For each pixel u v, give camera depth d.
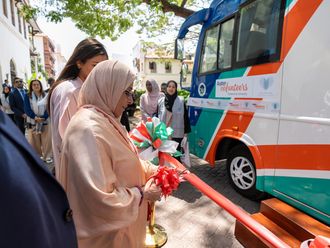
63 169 1.30
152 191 1.41
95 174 1.18
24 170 0.66
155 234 2.41
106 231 1.23
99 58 2.00
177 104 4.39
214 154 4.10
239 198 3.72
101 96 1.40
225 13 3.87
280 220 2.32
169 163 1.98
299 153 2.62
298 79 2.61
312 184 2.49
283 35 2.79
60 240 0.76
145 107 5.08
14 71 15.30
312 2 2.48
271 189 2.99
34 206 0.66
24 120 6.05
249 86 3.28
